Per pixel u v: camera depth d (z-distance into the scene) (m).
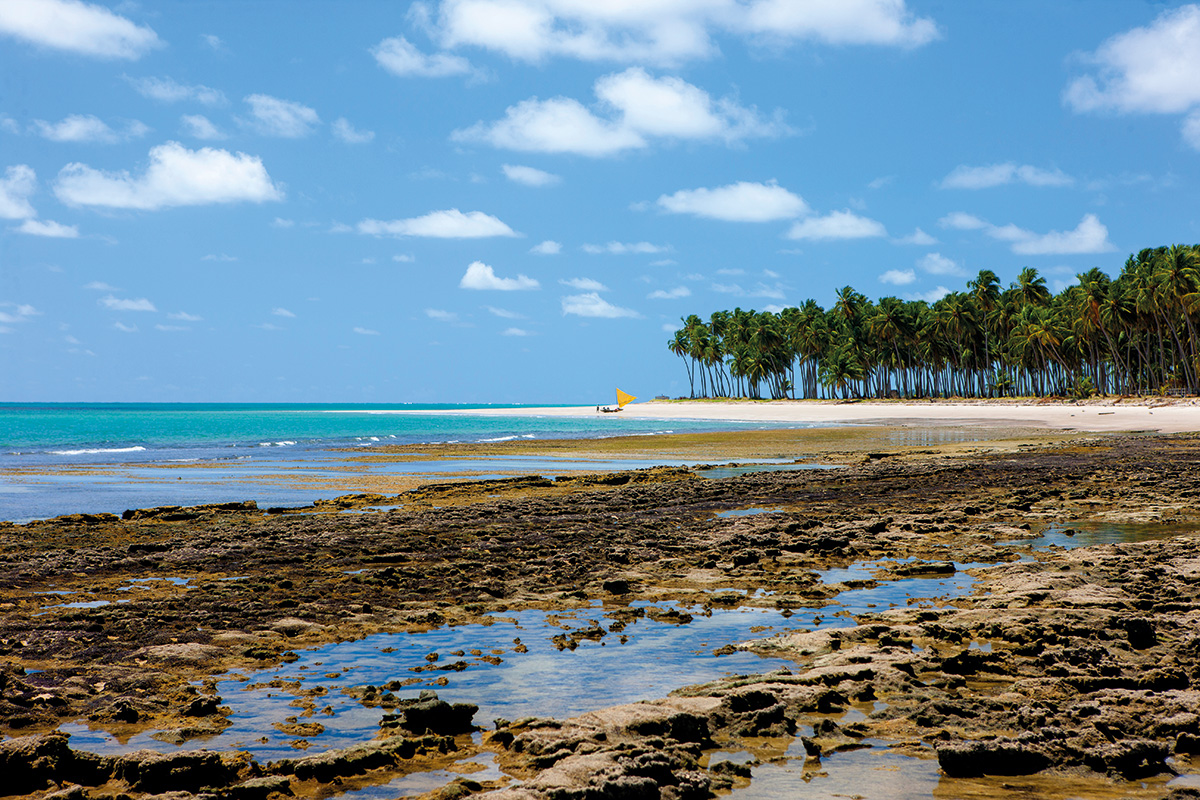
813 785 5.99
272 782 6.11
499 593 12.72
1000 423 74.62
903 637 9.71
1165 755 6.41
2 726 7.30
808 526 18.64
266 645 10.00
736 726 7.09
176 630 10.64
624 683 8.52
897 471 31.50
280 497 27.25
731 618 11.25
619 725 7.01
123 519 21.25
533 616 11.47
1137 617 9.81
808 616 11.26
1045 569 13.43
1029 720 7.08
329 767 6.34
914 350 157.75
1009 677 8.40
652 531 18.50
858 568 14.52
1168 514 19.34
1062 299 130.00
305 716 7.68
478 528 19.25
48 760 6.31
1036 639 9.51
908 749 6.66
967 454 40.00
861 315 162.00
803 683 8.08
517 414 151.88
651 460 42.25
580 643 10.04
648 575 14.03
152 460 44.28
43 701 7.88
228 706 7.94
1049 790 5.89
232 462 42.66
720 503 23.52
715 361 195.75
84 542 17.75
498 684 8.53
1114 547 14.91
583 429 81.62
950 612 10.90
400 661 9.42
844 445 50.31
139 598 12.58
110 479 33.41
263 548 16.73
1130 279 115.44
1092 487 24.91
